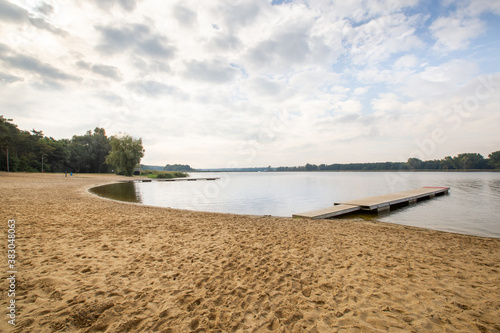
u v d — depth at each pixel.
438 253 6.07
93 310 3.16
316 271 4.77
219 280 4.27
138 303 3.42
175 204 19.41
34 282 3.90
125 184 40.84
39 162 66.81
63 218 9.28
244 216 12.03
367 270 4.85
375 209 15.06
